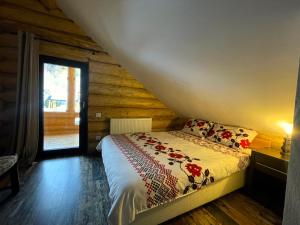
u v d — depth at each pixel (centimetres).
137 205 137
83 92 333
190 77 227
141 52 237
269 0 87
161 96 377
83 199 199
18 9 271
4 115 274
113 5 170
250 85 173
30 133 279
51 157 321
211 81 206
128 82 370
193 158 204
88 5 206
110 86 352
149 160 188
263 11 95
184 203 172
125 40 229
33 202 189
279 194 225
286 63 123
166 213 161
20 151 270
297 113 62
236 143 251
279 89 156
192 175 170
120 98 365
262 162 214
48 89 315
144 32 183
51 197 200
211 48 149
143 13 152
